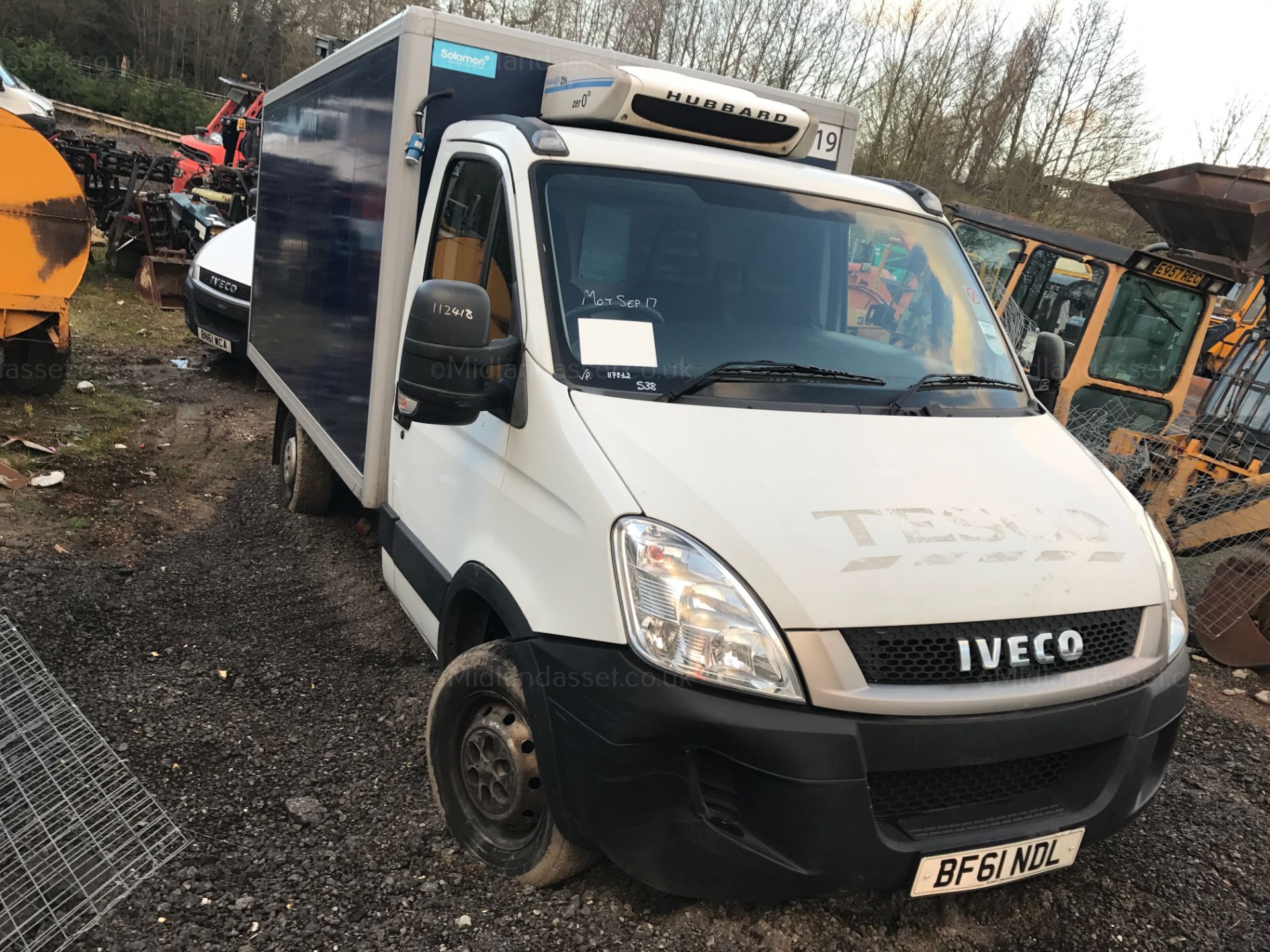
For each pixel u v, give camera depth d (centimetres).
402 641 474
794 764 230
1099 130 2462
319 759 367
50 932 267
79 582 490
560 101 395
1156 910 325
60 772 338
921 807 253
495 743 302
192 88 4697
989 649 246
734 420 285
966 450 302
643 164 344
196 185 1547
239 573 542
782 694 234
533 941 279
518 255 314
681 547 243
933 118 2417
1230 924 322
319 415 523
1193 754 456
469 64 399
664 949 279
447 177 381
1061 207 2403
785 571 240
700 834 240
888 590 243
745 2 2481
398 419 338
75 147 1379
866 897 307
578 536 261
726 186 354
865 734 234
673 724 235
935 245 388
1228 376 677
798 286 346
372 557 577
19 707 374
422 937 278
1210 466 646
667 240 332
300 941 273
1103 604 266
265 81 5056
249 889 292
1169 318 793
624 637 244
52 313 714
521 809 295
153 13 4866
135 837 308
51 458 651
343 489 641
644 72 371
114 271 1373
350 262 465
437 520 356
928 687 241
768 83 2498
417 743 383
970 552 257
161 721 379
